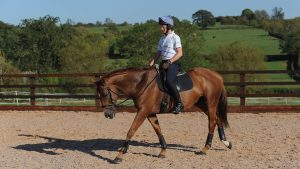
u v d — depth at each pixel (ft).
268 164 26.35
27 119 48.03
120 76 27.45
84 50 175.11
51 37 182.09
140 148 31.65
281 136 35.68
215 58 186.29
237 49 185.78
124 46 176.86
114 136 36.99
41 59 180.24
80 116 49.93
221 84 30.25
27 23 185.57
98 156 29.35
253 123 43.04
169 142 33.86
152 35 172.86
